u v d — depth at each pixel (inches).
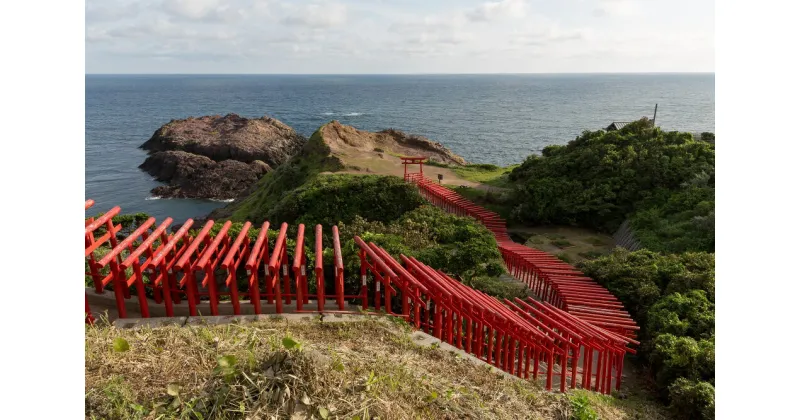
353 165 1615.4
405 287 335.0
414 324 346.0
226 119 3380.9
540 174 1257.4
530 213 1144.2
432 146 2346.2
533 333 362.6
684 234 845.8
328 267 486.0
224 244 373.7
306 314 313.6
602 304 548.1
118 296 299.1
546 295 639.1
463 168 1712.6
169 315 315.0
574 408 284.7
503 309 395.9
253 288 314.0
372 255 333.7
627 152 1172.5
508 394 276.8
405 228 772.0
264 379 197.3
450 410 231.3
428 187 1232.8
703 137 1286.9
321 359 212.4
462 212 1072.2
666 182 1077.8
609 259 701.3
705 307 531.8
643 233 911.0
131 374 214.4
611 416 336.8
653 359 467.2
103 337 244.2
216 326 277.7
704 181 1017.5
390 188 1096.8
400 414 207.6
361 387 210.4
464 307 348.8
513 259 767.7
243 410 183.9
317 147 1817.2
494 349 420.5
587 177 1170.6
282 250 361.4
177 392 195.2
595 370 473.4
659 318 526.6
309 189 1122.7
